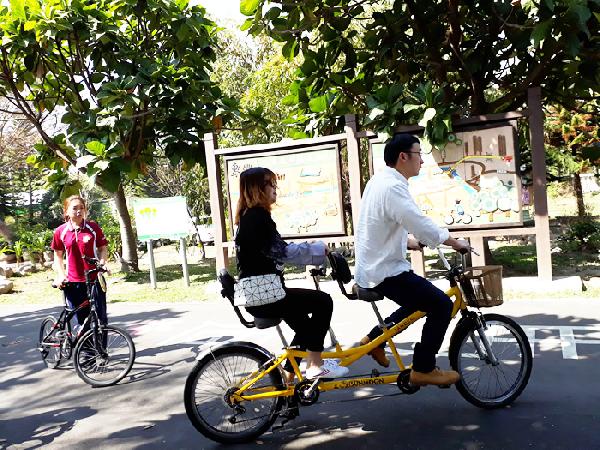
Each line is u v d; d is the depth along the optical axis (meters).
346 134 8.68
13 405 4.95
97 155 9.98
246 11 8.52
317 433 3.82
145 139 12.50
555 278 7.93
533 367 4.78
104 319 5.57
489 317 3.96
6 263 16.97
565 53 8.20
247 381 3.76
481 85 9.61
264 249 3.48
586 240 11.41
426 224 3.58
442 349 5.38
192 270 13.67
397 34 9.01
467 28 9.66
